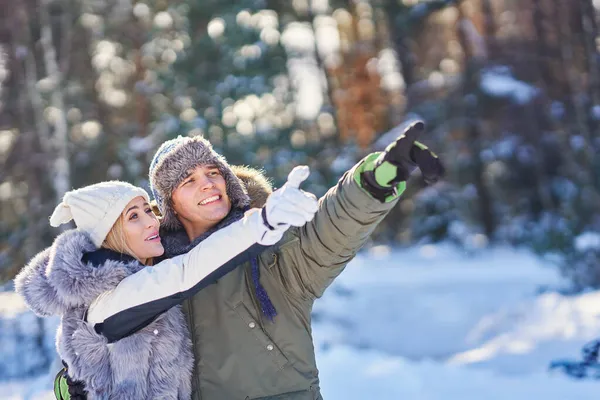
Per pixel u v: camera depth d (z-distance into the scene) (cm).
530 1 2075
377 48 2730
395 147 242
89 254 275
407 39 2686
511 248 2458
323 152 2364
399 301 1670
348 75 2712
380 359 773
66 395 280
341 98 2706
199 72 2189
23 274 275
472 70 2481
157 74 2170
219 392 280
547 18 1870
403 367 741
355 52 2712
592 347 748
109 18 2156
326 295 1542
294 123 2391
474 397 644
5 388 927
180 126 2064
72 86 2030
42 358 1093
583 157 1730
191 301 286
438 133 2625
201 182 296
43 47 1934
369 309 1630
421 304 1630
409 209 2831
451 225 2622
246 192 308
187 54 2191
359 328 1507
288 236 279
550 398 627
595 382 668
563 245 1470
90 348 266
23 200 2200
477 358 873
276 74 2300
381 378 708
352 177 260
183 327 280
